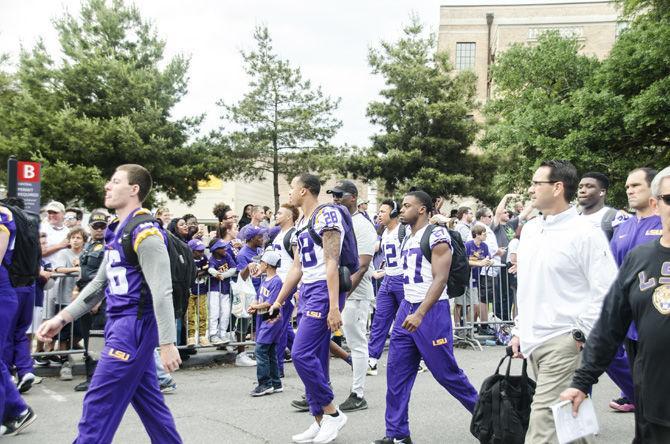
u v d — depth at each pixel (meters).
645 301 2.82
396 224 7.40
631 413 6.00
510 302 10.59
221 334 9.03
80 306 3.83
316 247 5.13
